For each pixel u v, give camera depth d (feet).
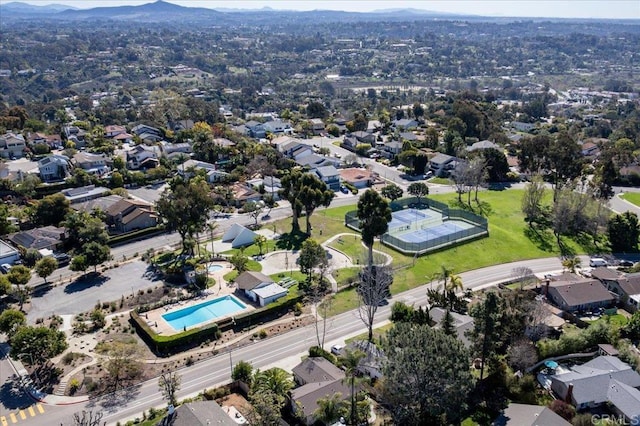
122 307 323.78
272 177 545.85
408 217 486.38
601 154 644.27
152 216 458.09
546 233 452.76
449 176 602.44
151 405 239.50
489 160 588.50
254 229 451.94
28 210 453.58
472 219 467.52
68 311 318.65
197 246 409.28
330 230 449.89
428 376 206.08
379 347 263.49
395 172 628.69
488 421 229.25
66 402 241.55
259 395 222.69
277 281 356.18
